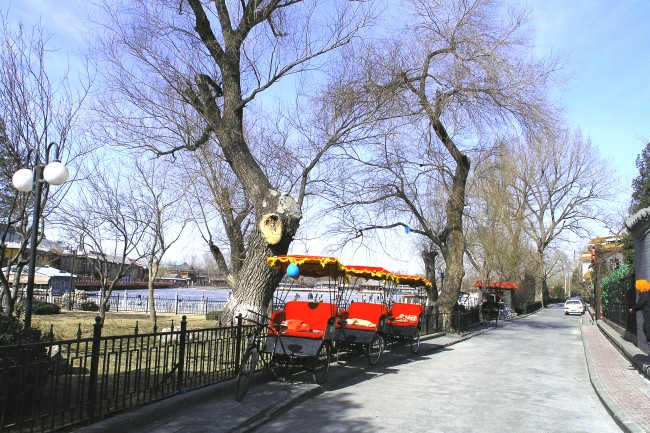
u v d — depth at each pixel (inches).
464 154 955.3
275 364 381.1
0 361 206.8
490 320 1364.4
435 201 1115.3
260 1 542.9
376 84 703.7
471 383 424.8
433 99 824.9
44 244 1219.2
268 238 501.0
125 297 1397.6
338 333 492.4
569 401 358.6
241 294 518.6
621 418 288.2
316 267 416.8
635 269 602.9
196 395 295.3
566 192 2174.0
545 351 700.0
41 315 986.7
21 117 385.1
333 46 578.6
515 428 280.4
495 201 1615.4
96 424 224.1
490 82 772.6
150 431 240.5
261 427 273.7
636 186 1263.5
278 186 772.6
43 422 214.2
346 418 296.0
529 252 2222.0
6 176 396.5
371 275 481.7
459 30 781.3
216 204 701.9
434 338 850.1
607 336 832.9
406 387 401.1
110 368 376.5
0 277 362.0
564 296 4274.1
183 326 303.6
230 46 547.8
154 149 607.8
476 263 1797.5
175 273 3708.2
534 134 826.8
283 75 561.3
